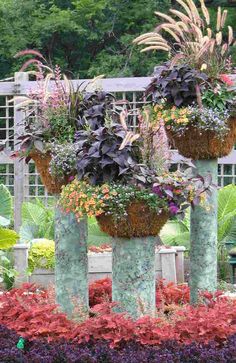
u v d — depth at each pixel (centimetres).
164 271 759
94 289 615
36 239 835
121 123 511
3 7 1675
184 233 930
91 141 498
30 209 1002
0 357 473
